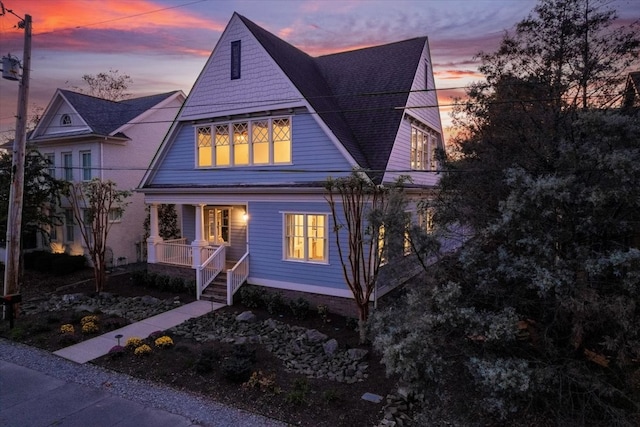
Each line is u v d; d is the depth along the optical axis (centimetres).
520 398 531
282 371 818
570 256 535
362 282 1155
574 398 550
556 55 723
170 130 1543
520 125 742
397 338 561
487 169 749
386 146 1268
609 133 523
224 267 1485
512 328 504
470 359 510
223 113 1412
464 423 534
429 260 732
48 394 732
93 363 870
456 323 521
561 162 561
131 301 1357
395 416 639
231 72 1388
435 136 1853
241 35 1359
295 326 1102
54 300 1388
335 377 789
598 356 559
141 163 2073
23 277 1733
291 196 1284
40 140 2011
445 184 813
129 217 2011
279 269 1326
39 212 1789
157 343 936
